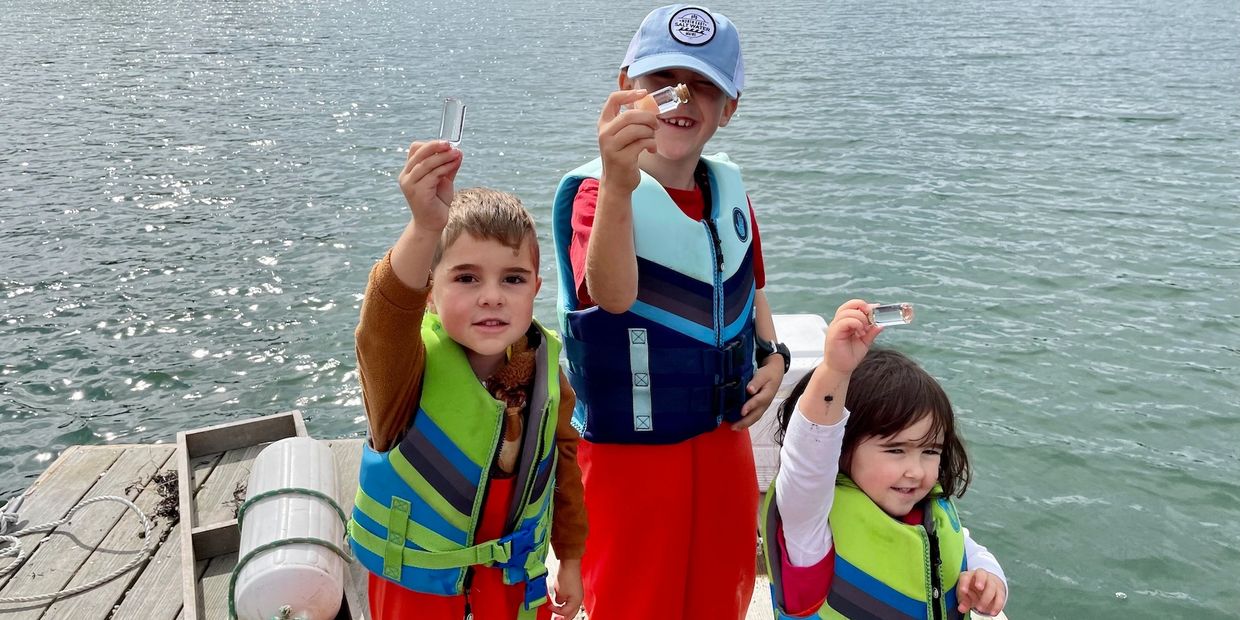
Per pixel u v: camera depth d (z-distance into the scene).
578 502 2.50
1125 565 5.83
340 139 18.17
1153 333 8.99
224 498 4.46
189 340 9.39
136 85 24.61
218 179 15.16
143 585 4.01
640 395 2.61
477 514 2.23
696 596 2.74
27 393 8.42
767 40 31.06
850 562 2.39
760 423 4.28
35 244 12.00
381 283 1.99
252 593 3.21
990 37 31.25
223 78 25.89
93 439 7.78
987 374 8.18
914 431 2.37
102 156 16.72
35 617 3.84
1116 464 6.88
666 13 2.61
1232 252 11.09
